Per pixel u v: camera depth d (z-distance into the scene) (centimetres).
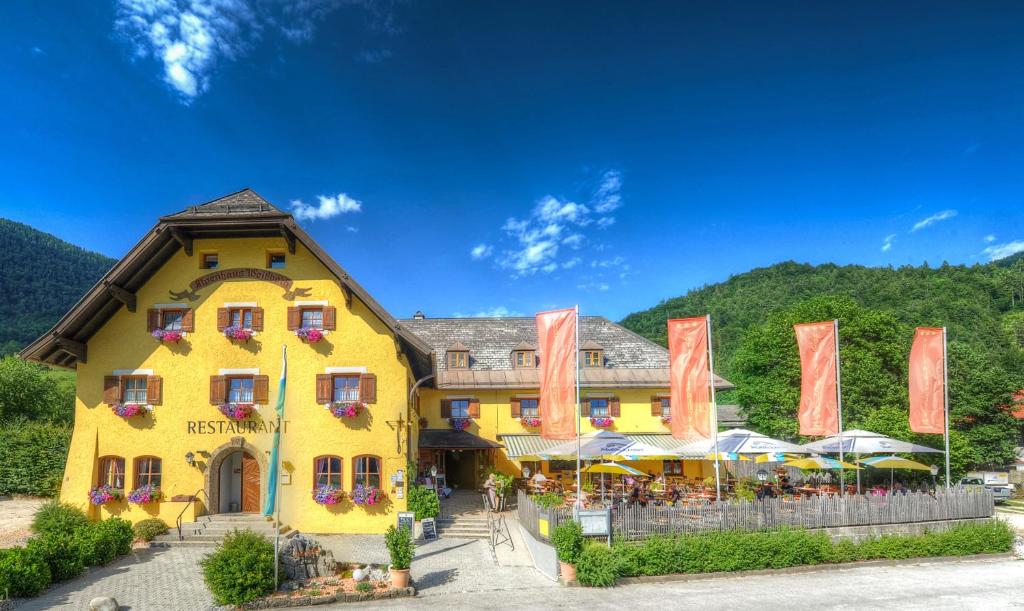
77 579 1906
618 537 2077
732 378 5028
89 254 15000
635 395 3675
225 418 2561
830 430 2402
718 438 2489
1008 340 8706
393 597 1786
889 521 2347
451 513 2819
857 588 1884
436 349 3928
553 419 2180
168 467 2528
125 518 2494
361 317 2630
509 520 2695
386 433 2558
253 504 2580
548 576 2000
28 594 1731
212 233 2636
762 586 1906
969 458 3275
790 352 3834
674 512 2136
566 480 3534
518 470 3562
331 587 1825
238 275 2655
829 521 2281
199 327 2623
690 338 2284
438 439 3416
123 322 2633
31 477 3164
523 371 3756
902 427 3133
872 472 3331
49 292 11556
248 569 1736
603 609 1675
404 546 1848
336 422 2562
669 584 1931
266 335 2619
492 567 2088
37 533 2322
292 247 2645
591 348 3775
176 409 2569
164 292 2648
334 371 2591
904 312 7694
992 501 2509
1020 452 5156
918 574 2066
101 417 2570
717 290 15500
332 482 2542
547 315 2244
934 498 2420
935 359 2603
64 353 2702
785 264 16138
